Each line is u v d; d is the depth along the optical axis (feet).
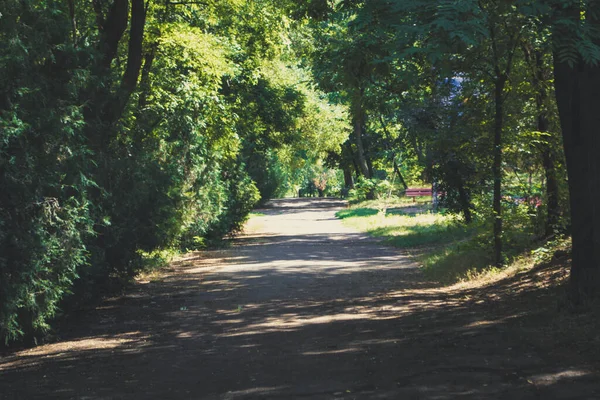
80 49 34.73
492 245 48.98
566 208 47.21
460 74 45.06
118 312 40.06
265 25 87.20
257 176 208.13
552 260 41.09
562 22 22.48
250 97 113.50
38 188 29.63
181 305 42.01
